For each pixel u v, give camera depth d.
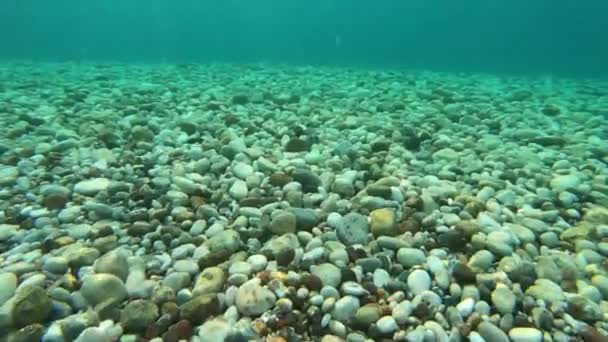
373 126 1.12
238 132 1.06
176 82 1.94
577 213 0.68
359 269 0.52
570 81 2.69
